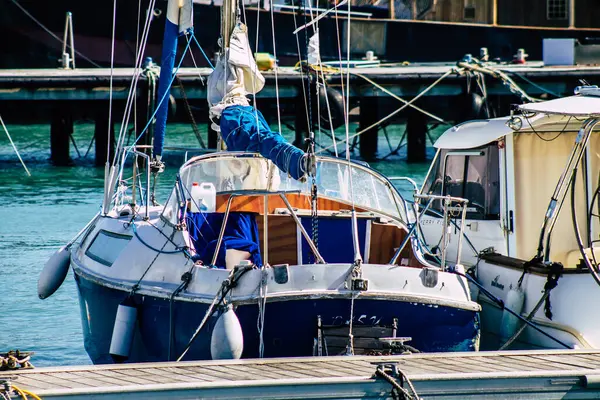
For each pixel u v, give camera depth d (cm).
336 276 3431
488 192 4381
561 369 3173
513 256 4256
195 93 10838
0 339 4922
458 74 11469
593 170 4253
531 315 3784
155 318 3753
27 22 16112
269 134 3878
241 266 3475
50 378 3077
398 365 3198
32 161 12069
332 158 4328
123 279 3981
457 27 17800
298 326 3444
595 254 3875
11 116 15788
